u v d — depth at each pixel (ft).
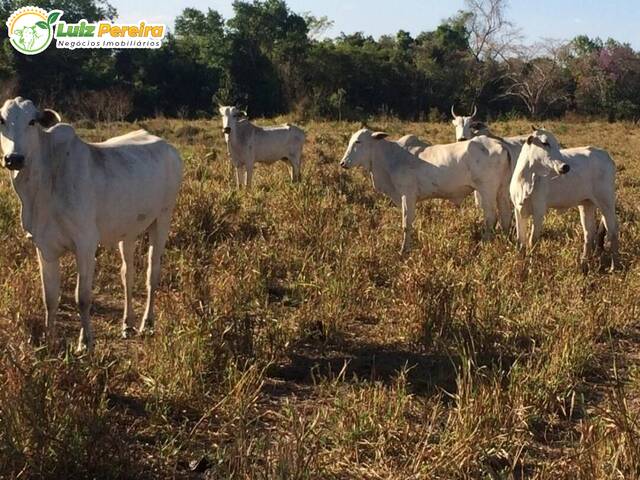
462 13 195.31
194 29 168.55
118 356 17.15
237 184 44.62
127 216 18.93
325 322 19.56
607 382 17.35
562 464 12.87
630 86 166.50
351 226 32.12
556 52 173.47
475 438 13.41
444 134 86.94
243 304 20.06
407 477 12.61
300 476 11.87
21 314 18.44
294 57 140.97
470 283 22.00
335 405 14.89
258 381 16.12
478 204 33.32
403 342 19.49
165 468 12.75
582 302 22.07
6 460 11.72
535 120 141.59
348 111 121.70
